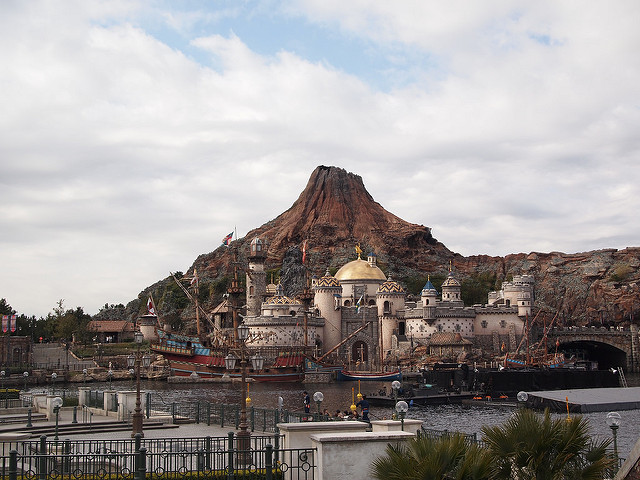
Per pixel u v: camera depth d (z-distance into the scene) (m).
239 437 48.12
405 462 30.89
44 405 80.81
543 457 31.16
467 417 117.19
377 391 167.00
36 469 43.47
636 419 105.38
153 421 75.31
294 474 41.28
